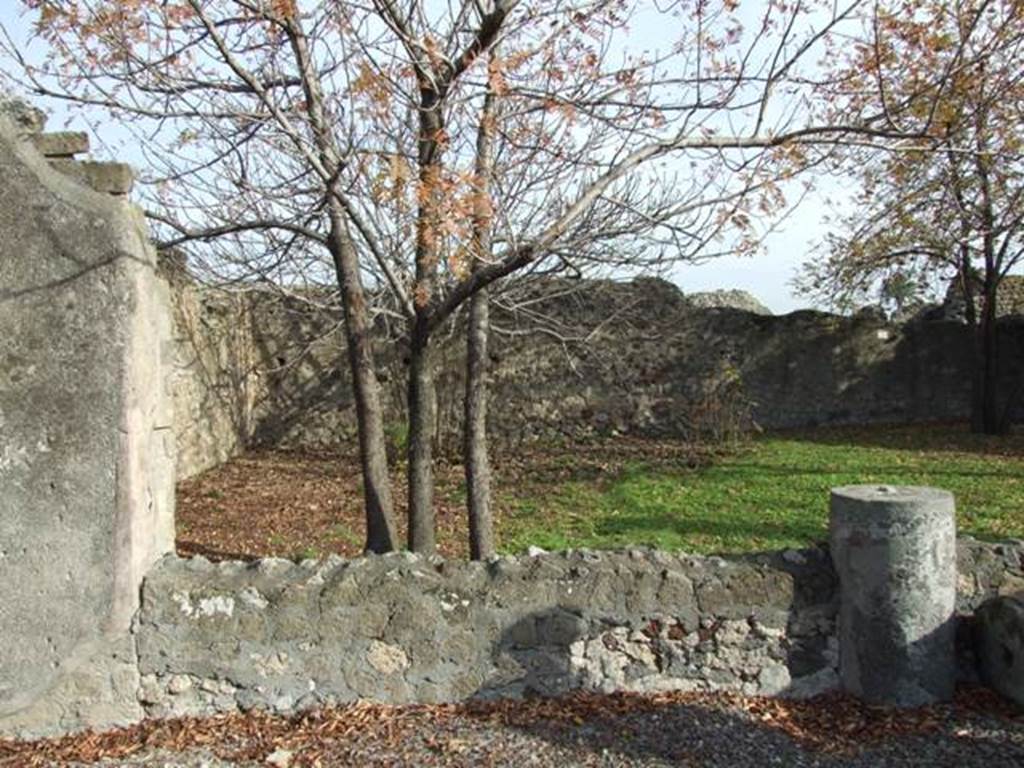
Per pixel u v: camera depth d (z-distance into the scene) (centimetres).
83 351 365
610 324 1379
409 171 405
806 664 393
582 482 983
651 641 390
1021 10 417
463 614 386
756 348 1428
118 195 371
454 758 335
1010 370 1502
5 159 362
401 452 1139
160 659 376
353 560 402
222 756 343
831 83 446
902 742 346
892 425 1444
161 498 404
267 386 1358
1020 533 681
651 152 421
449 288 543
